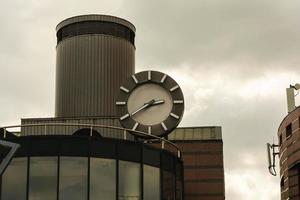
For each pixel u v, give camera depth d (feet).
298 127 193.06
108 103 163.53
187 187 148.05
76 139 106.73
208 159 149.59
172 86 127.13
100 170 106.32
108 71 166.09
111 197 105.81
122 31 171.94
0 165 73.31
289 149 199.11
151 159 111.65
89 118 149.89
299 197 194.18
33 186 104.68
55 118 151.23
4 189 104.73
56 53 175.01
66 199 104.22
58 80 170.60
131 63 172.14
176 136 153.17
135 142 110.11
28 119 151.94
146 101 127.13
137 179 108.47
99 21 169.58
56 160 105.50
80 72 165.99
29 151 105.91
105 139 107.86
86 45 167.73
